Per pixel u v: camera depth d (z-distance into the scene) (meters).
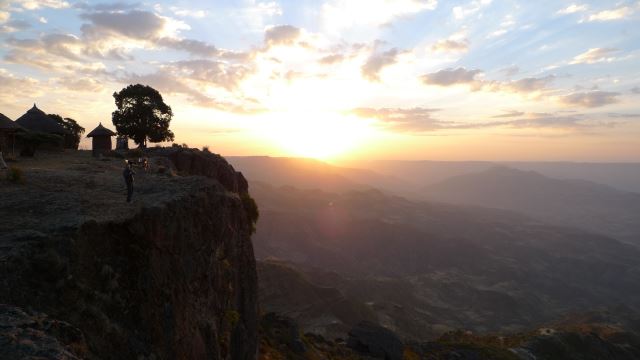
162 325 15.26
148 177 25.03
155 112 47.25
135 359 13.00
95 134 42.12
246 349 24.62
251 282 26.94
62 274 12.03
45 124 43.06
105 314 12.84
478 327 182.62
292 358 40.34
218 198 23.02
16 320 9.34
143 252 15.39
